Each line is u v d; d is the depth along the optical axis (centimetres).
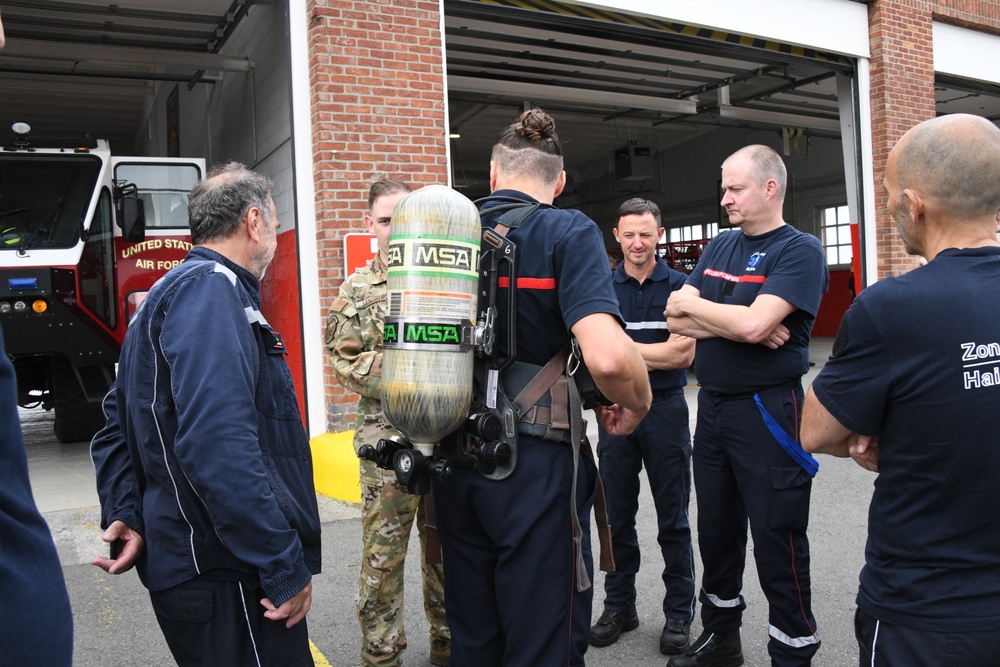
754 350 271
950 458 148
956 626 146
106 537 193
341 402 597
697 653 299
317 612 365
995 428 145
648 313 353
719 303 288
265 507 171
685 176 2127
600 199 2270
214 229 197
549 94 1178
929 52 978
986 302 150
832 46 903
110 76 1085
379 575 275
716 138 2020
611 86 1234
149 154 1455
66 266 733
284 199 727
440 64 635
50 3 809
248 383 177
